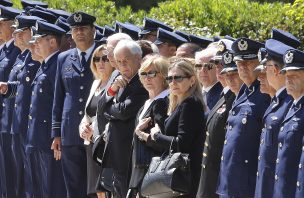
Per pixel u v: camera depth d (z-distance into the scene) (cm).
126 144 2512
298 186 1989
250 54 2223
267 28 3572
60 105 2919
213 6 3759
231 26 3653
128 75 2522
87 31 2883
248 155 2189
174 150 2273
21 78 3147
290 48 2086
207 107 2408
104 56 2688
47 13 3319
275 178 2062
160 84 2405
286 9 3622
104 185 2612
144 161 2361
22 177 3200
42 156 3000
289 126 2044
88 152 2728
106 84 2697
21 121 3125
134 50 2512
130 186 2380
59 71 2916
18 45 3244
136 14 4075
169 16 3862
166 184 2209
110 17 4053
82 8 4150
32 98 3031
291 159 2031
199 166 2314
